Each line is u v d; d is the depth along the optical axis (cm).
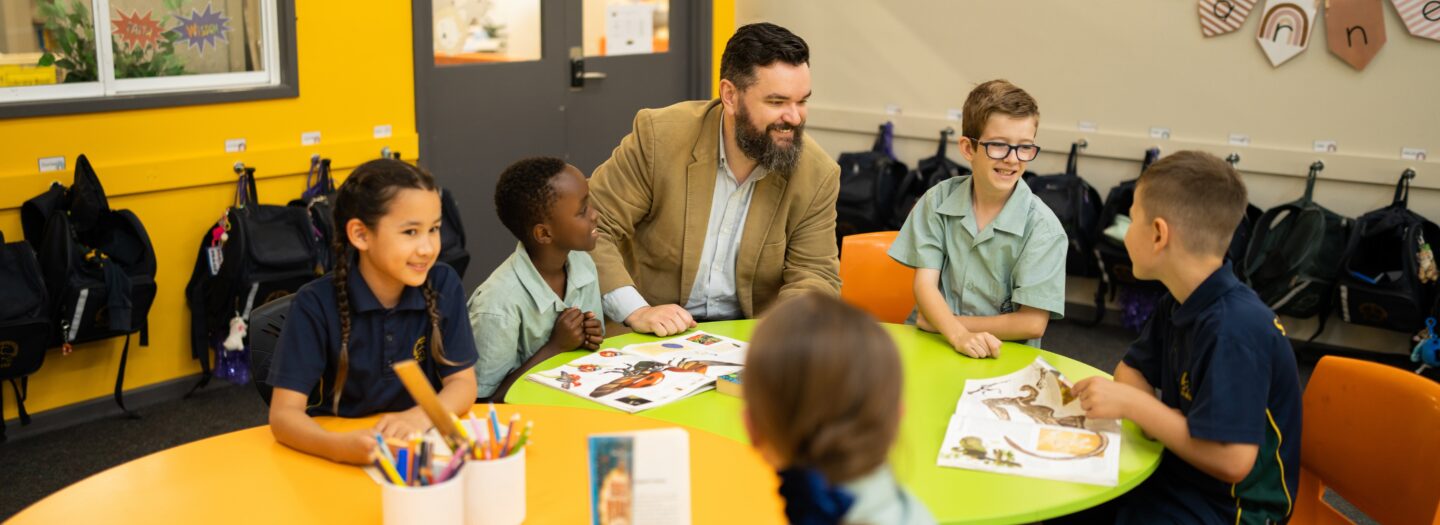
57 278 308
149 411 349
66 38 321
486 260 457
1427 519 164
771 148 228
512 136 455
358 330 172
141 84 340
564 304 225
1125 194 435
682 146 242
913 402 187
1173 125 441
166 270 350
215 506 140
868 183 481
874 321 95
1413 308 376
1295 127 418
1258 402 160
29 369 304
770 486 145
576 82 474
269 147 369
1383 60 396
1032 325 224
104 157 329
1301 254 399
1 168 309
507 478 131
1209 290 168
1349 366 182
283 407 162
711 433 163
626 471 117
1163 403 179
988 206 232
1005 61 471
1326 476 186
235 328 339
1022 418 178
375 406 177
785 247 253
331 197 378
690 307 255
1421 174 396
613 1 485
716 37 527
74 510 138
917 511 97
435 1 414
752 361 94
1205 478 172
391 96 403
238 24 361
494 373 215
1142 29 438
